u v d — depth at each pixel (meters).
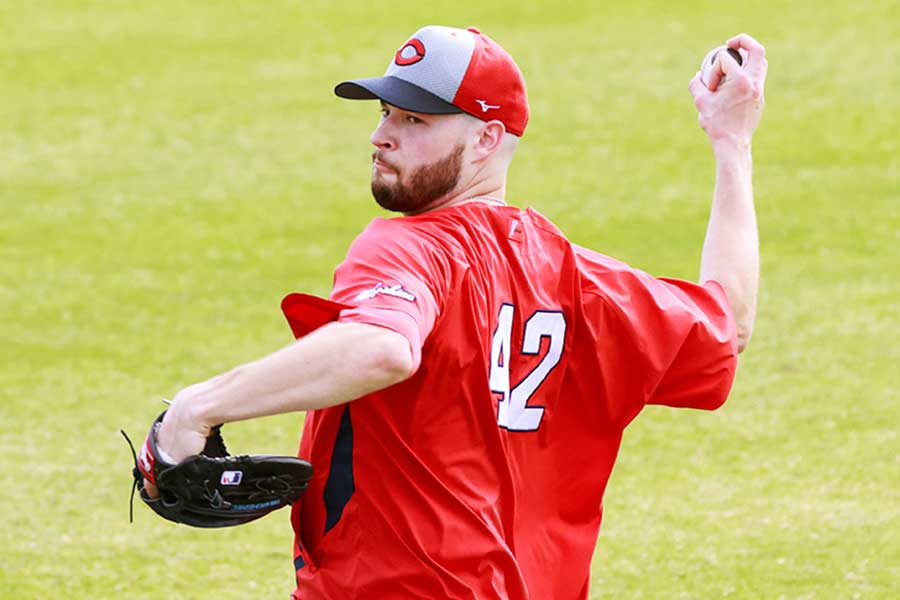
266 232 44.66
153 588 21.23
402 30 67.50
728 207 12.26
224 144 54.00
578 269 11.40
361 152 52.84
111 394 31.59
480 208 11.03
